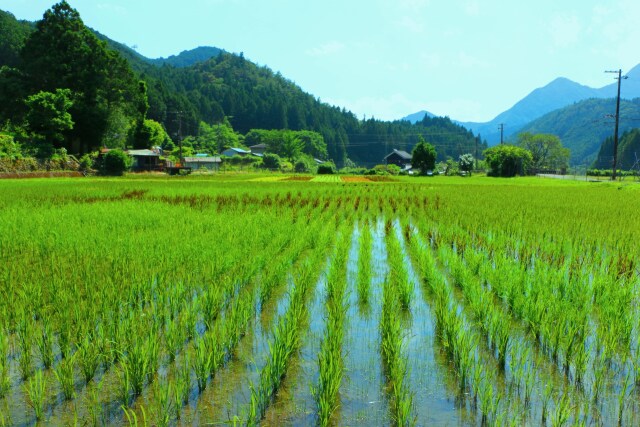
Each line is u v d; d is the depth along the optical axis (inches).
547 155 4308.6
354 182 1931.6
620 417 172.2
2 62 3973.9
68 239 441.4
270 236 483.8
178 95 6190.9
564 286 308.0
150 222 567.2
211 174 3056.1
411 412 177.5
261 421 171.5
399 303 301.3
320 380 186.1
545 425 167.8
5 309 254.1
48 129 2299.5
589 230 520.1
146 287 295.4
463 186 1572.3
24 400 184.9
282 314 282.5
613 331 228.5
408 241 521.0
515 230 534.9
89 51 2682.1
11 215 598.2
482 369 209.3
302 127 7810.0
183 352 226.2
